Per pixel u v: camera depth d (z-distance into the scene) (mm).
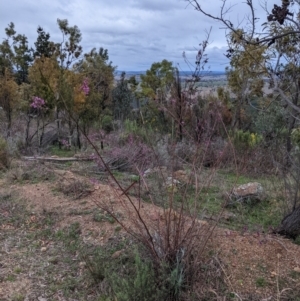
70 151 10648
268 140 8305
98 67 16812
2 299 3348
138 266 3277
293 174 5137
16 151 8836
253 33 3225
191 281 3270
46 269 3873
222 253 3646
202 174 4391
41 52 24469
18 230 4848
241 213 5219
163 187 4301
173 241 3326
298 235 4176
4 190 6059
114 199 5223
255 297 3158
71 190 5691
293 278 3383
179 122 3412
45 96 10617
